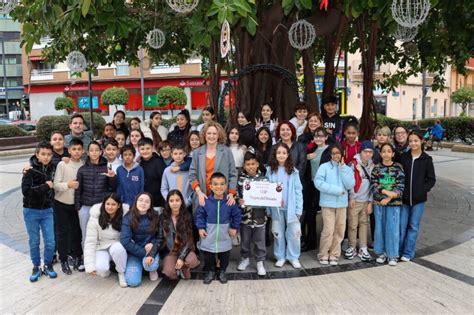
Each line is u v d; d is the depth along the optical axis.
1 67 46.91
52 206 4.79
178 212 4.64
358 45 10.94
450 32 7.70
